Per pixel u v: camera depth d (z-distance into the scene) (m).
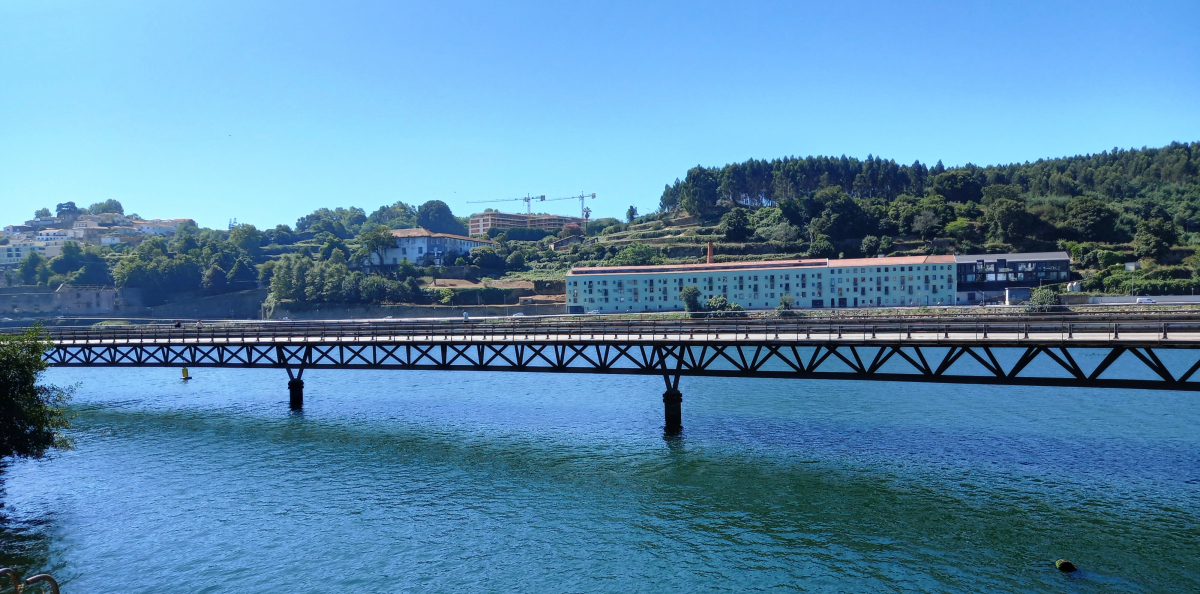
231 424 56.12
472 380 79.44
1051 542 30.44
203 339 67.19
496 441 48.88
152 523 34.78
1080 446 44.34
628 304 179.38
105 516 35.78
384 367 55.22
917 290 169.12
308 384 78.94
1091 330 36.72
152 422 57.56
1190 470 39.00
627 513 35.03
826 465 41.62
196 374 89.19
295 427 54.50
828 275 172.38
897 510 34.38
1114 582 27.02
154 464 44.84
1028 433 47.94
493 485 39.50
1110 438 46.12
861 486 37.88
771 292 174.38
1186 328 34.94
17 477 42.50
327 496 38.12
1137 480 37.62
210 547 31.95
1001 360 84.12
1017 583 27.19
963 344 37.53
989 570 28.25
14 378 37.56
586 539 32.19
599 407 60.94
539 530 33.25
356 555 30.94
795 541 31.42
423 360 93.19
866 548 30.53
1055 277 167.62
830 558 29.75
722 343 45.12
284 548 31.72
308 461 44.84
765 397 64.12
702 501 36.34
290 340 63.28
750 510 35.00
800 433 49.31
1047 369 75.88
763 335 48.28
